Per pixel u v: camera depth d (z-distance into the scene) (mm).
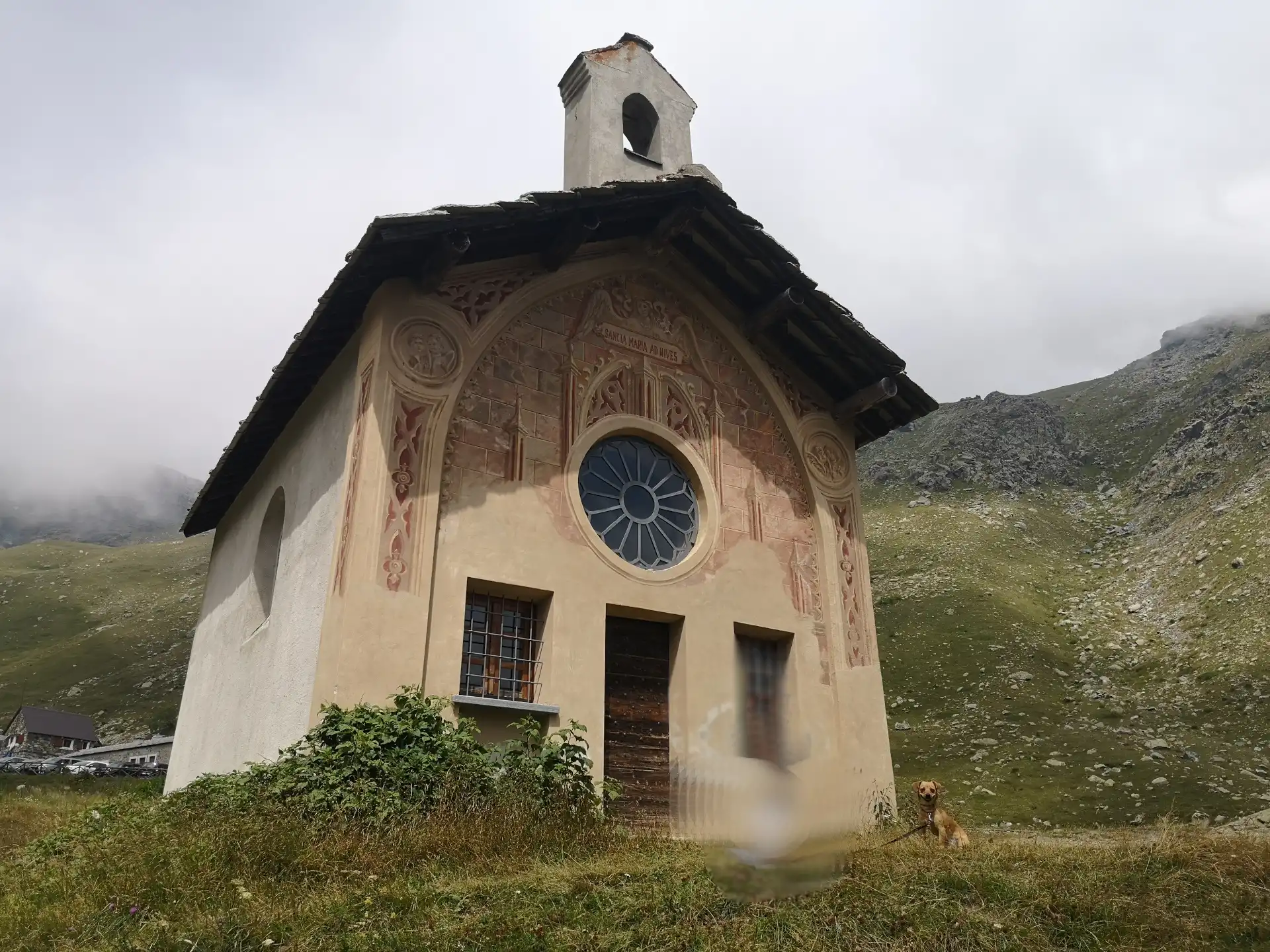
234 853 6594
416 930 5383
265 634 11633
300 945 5168
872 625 13070
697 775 10203
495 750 8766
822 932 5281
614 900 5836
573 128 14906
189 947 5180
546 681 10188
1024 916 5492
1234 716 37719
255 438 13578
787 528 12914
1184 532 63531
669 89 15586
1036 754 34000
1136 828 10562
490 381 11062
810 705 12031
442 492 10227
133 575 129000
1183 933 5316
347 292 10430
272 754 10047
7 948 5289
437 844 7168
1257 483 62781
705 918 5500
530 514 10742
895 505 82812
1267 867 6215
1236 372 88875
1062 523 77250
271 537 13547
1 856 8500
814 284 12867
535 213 10805
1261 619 45500
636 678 11164
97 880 6293
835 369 13852
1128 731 36750
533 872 6605
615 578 11094
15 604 117875
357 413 10211
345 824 7250
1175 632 49469
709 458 12617
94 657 95562
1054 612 56156
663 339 12859
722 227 12586
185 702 15922
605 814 9102
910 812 11570
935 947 5133
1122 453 92500
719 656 11508
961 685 44281
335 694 8750
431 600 9695
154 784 16703
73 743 73188
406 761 8078
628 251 12844
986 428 95625
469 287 11258
